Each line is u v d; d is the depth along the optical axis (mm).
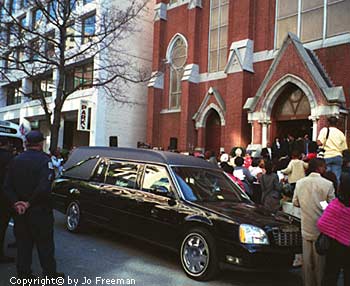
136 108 26562
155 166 6957
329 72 15609
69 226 8289
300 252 5457
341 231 4273
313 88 14672
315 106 14562
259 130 16625
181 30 23094
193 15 21906
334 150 8859
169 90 23688
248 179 9211
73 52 23172
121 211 7051
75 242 7391
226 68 18906
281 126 16766
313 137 14562
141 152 7469
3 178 5855
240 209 6066
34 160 4988
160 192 6414
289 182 8844
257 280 5734
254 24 18828
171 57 23672
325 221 4367
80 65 24969
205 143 20906
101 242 7469
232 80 18641
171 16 23828
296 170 8742
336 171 8703
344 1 15516
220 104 19797
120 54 25328
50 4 16938
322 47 15898
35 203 4887
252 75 18594
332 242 4320
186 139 21219
